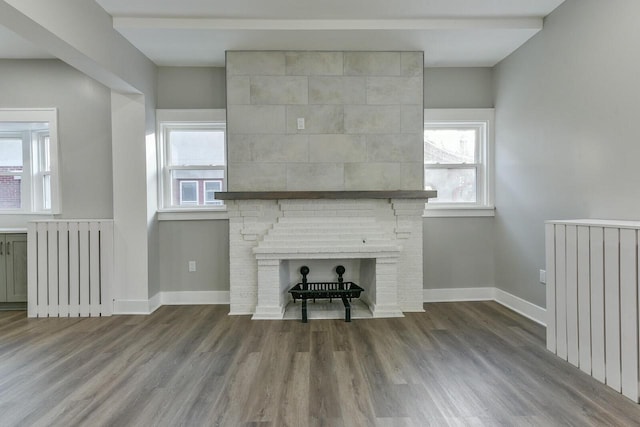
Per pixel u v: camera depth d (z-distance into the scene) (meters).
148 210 3.80
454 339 2.95
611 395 2.07
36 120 3.93
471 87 4.15
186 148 4.16
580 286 2.39
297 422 1.84
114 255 3.75
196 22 3.17
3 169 4.41
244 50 3.65
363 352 2.70
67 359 2.62
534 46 3.38
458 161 4.25
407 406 1.97
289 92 3.68
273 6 3.01
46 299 3.70
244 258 3.68
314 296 3.46
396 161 3.72
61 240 3.70
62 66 3.94
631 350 2.02
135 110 3.74
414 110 3.72
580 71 2.80
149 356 2.66
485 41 3.49
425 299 4.13
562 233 2.56
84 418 1.89
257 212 3.67
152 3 2.91
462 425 1.80
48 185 4.44
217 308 3.91
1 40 3.51
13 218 4.31
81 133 3.94
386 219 3.72
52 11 2.34
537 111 3.34
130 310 3.74
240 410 1.95
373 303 3.61
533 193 3.42
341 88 3.70
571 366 2.45
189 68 4.04
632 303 2.01
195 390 2.16
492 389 2.15
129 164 3.75
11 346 2.88
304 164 3.70
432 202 4.23
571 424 1.81
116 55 3.17
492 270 4.19
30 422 1.86
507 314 3.62
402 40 3.46
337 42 3.50
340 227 3.65
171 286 4.09
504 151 3.92
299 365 2.48
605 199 2.58
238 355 2.66
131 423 1.84
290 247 3.53
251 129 3.67
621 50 2.43
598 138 2.63
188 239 4.09
